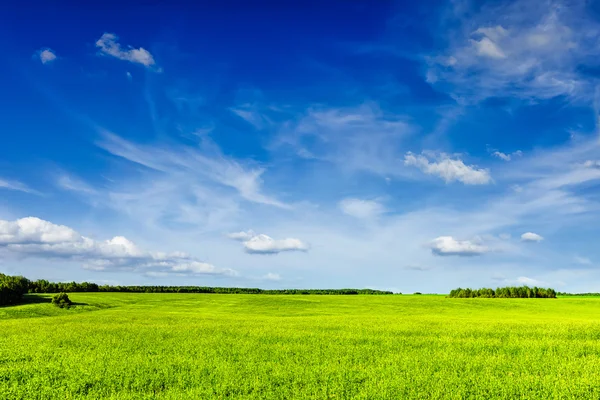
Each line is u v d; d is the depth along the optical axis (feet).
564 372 57.41
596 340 92.79
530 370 59.72
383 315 203.82
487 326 123.65
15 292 253.44
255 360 67.77
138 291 497.05
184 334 103.09
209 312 230.68
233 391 49.57
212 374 56.70
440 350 77.71
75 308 229.25
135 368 60.03
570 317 201.77
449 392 47.75
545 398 45.47
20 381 54.65
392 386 49.62
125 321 147.02
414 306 289.12
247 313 223.71
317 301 329.93
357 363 65.51
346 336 98.63
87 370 58.90
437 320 155.02
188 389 49.90
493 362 64.69
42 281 419.13
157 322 142.31
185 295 395.55
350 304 303.48
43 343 87.35
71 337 96.99
